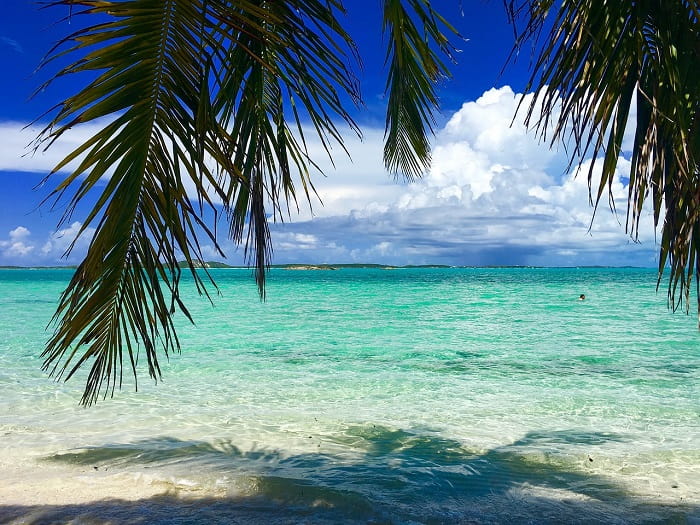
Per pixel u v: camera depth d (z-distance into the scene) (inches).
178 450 213.2
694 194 94.3
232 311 872.9
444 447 221.3
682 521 152.0
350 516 154.3
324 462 201.6
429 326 661.3
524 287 1807.3
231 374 374.9
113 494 167.3
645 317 751.7
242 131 137.7
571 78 94.1
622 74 94.9
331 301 1129.4
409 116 191.8
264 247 148.6
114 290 93.4
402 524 150.0
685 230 97.0
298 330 621.9
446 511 159.0
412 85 179.2
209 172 92.2
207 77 93.0
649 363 416.5
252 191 143.9
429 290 1630.2
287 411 278.8
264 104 151.9
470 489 176.9
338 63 107.9
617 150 95.9
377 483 181.0
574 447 222.2
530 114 94.8
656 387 335.9
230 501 163.2
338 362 423.2
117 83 85.4
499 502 166.7
